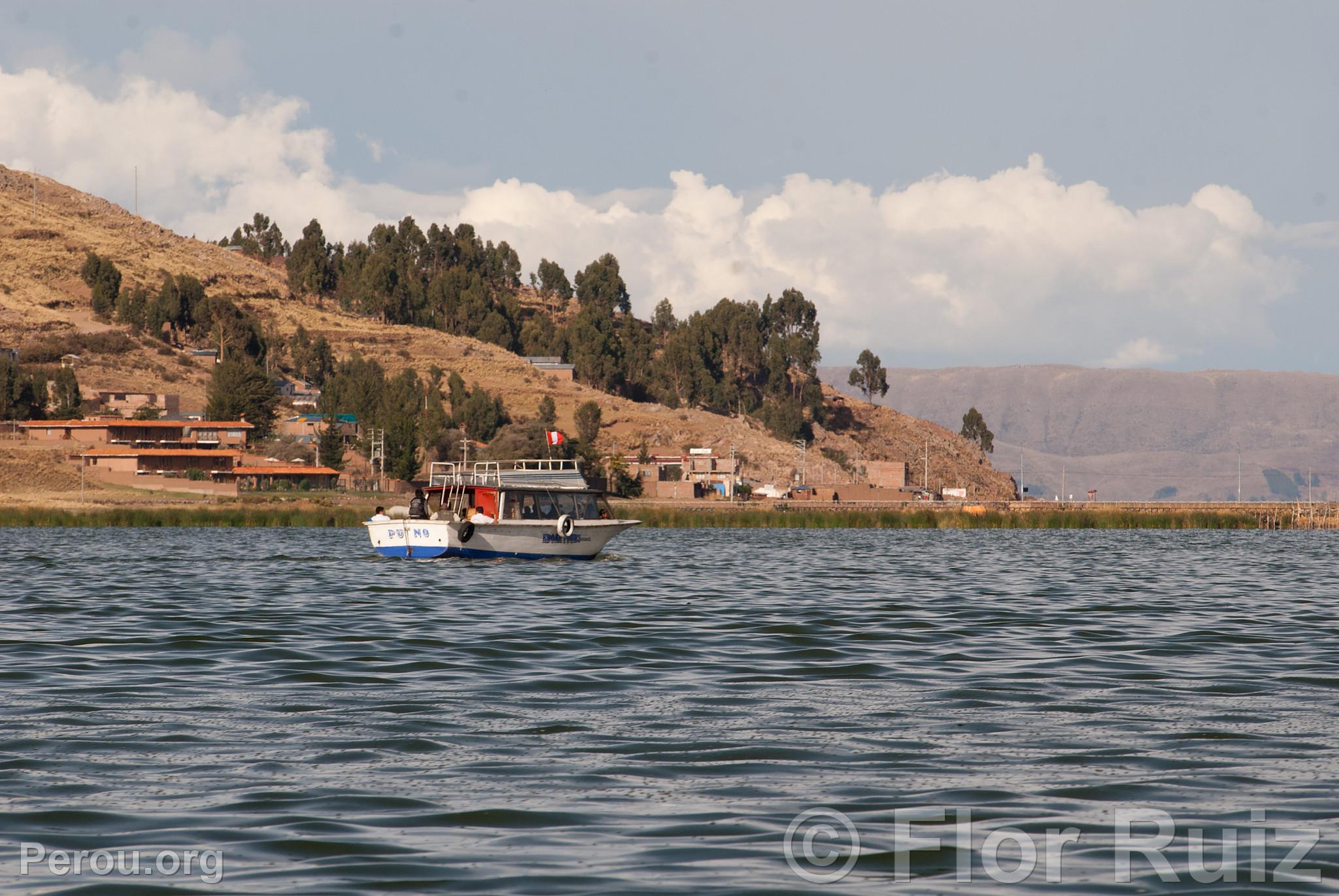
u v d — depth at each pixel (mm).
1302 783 55031
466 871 42312
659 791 53594
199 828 47531
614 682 82562
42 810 49969
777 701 75500
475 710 72062
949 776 56312
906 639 108125
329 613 127750
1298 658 95938
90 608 132375
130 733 65188
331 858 43781
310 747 61938
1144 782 55312
